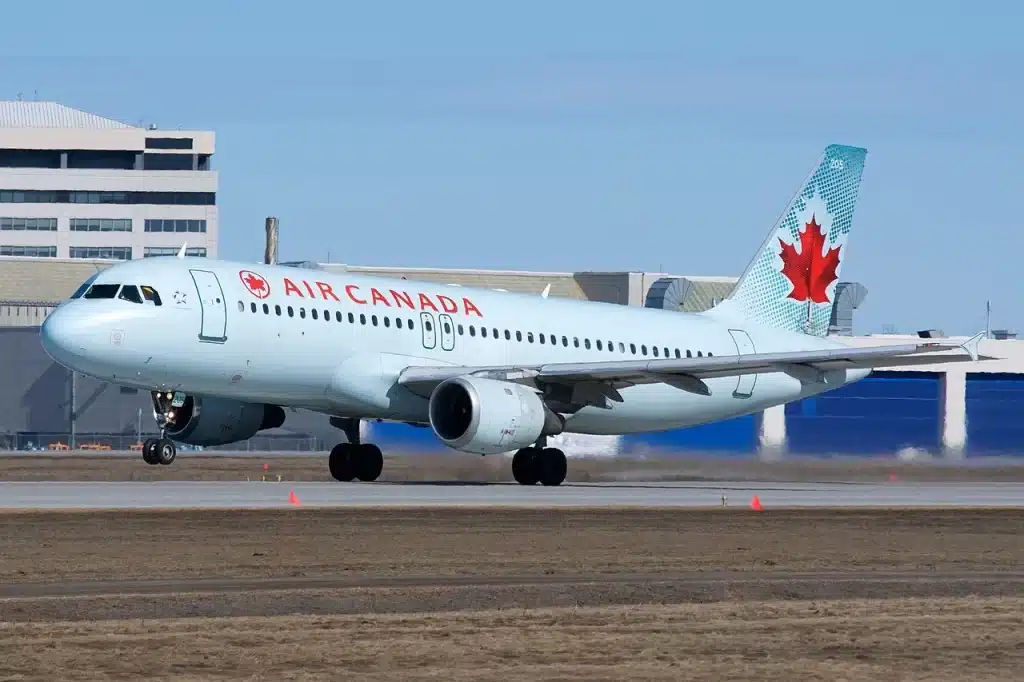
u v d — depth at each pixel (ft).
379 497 350.02
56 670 147.02
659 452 630.33
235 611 184.85
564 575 224.33
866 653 163.32
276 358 397.19
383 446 608.19
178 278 384.88
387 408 417.69
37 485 384.47
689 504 357.41
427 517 301.43
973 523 328.29
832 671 153.07
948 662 158.92
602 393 435.12
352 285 418.31
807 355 417.49
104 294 378.32
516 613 186.50
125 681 142.51
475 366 437.58
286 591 200.64
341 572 221.87
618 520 308.81
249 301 393.29
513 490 395.14
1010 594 213.87
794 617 187.11
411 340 423.23
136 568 221.46
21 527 270.05
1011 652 165.17
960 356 415.44
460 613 186.19
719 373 428.97
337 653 157.58
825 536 290.15
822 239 527.81
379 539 262.06
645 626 178.40
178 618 179.22
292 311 400.26
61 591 199.21
